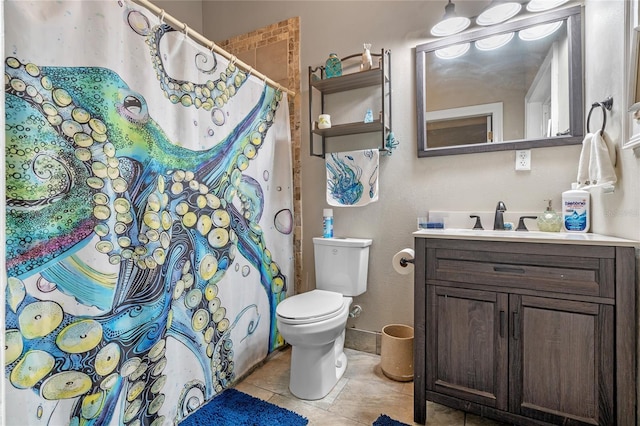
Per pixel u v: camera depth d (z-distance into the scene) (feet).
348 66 6.72
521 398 3.85
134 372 3.90
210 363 5.06
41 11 3.14
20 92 2.97
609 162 3.79
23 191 2.99
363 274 6.33
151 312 4.09
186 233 4.66
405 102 6.27
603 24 4.20
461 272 4.20
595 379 3.49
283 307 5.27
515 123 5.41
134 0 4.01
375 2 6.52
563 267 3.64
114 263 3.69
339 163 6.47
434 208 6.03
